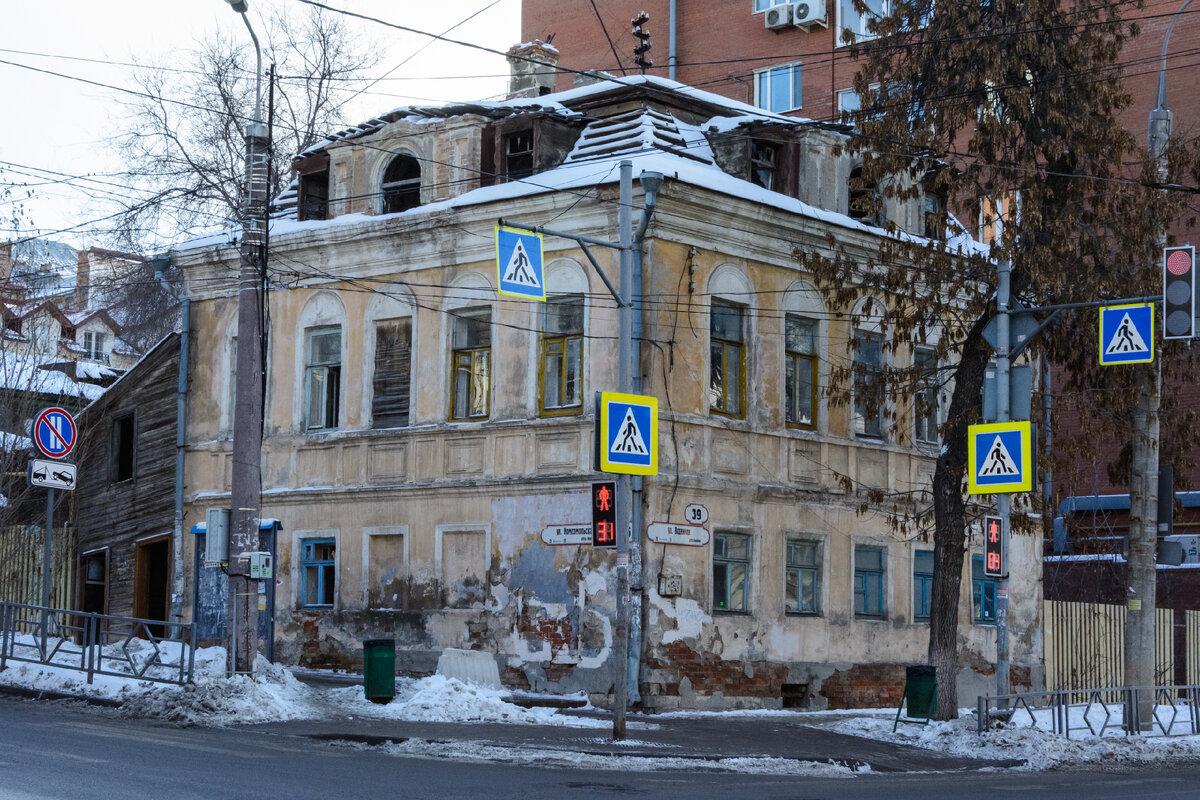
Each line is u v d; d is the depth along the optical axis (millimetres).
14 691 22453
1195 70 43156
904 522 28859
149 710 20547
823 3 48188
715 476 28172
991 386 23453
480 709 22672
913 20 24672
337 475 30938
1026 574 34938
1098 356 24469
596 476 27312
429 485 29438
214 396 33094
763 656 28703
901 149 24594
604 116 30625
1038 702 33656
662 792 15180
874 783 17406
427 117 31781
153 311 52531
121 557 35188
